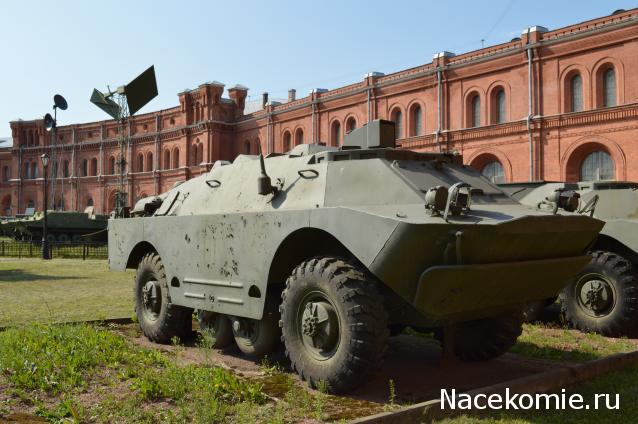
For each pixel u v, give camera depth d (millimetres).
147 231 7699
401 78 34375
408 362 6559
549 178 27844
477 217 4965
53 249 32625
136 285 7980
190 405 4645
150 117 54125
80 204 59812
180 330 7461
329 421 4441
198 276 6695
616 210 8961
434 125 32750
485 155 30688
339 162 5758
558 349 7262
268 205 6020
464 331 6594
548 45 27875
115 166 56969
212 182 7348
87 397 4879
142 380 5156
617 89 25578
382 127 6102
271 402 4891
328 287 5047
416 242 4566
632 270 8273
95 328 7914
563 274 5812
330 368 5008
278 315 6098
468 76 31250
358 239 4832
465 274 4688
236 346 7129
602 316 8453
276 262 5785
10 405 4664
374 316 4875
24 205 65000
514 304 5922
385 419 4234
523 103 28922
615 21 25516
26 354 5883
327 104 39562
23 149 65000
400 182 5340
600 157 26703
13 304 10750
